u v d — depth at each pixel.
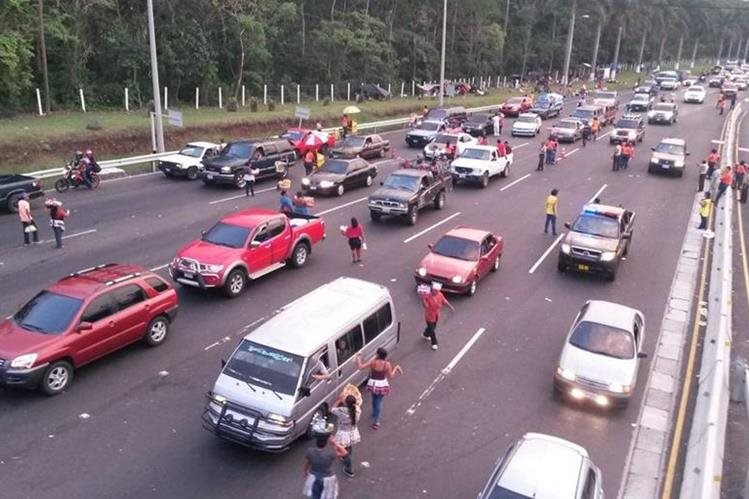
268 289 17.64
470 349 14.72
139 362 13.34
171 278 17.80
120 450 10.49
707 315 16.97
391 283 18.48
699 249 22.67
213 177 28.47
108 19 42.66
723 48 178.00
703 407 11.90
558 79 97.81
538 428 11.70
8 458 10.11
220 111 44.59
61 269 17.88
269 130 42.81
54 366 11.83
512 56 91.25
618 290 18.67
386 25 67.44
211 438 10.98
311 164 31.94
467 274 17.39
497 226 24.86
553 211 23.53
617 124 46.00
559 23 98.62
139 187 28.31
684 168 35.94
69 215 23.23
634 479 10.34
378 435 11.27
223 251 16.89
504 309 17.08
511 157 34.91
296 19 60.88
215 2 47.38
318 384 10.90
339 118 48.72
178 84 46.91
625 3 100.75
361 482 10.02
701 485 9.39
